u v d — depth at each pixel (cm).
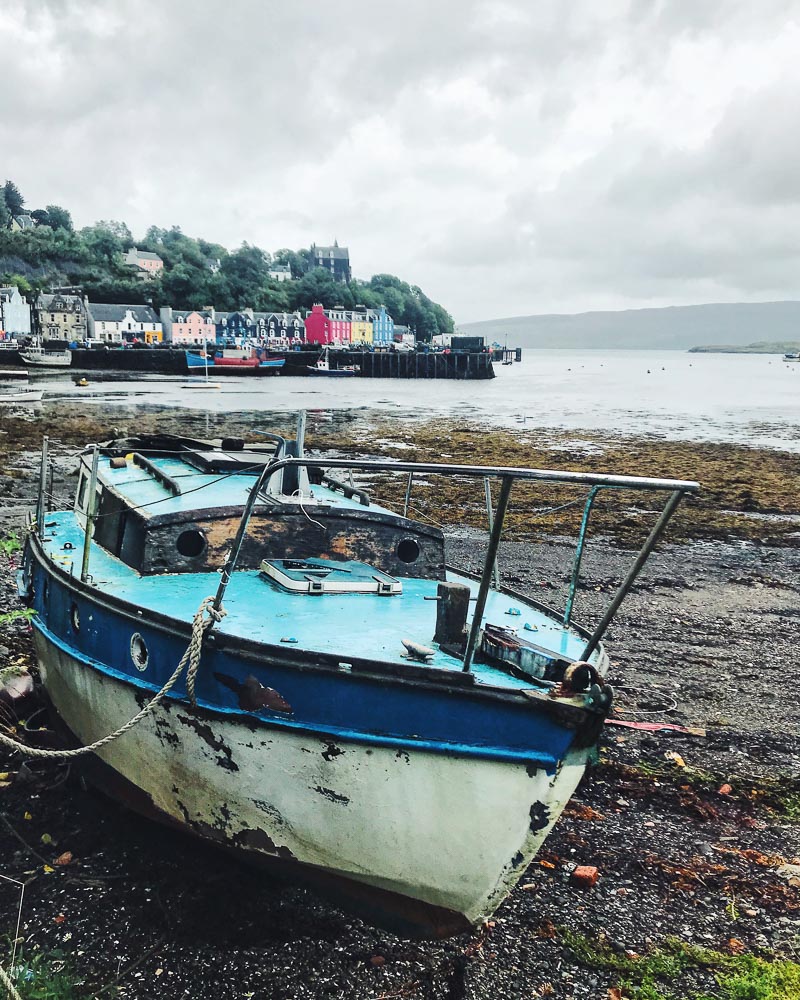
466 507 2230
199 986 519
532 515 2133
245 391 7194
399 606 638
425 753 498
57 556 795
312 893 600
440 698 493
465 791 499
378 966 543
